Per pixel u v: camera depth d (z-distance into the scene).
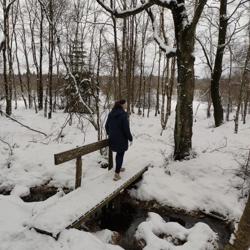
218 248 4.93
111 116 6.14
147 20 21.91
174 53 7.84
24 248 3.73
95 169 8.01
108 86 11.98
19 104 29.80
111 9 7.73
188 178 7.28
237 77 26.64
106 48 18.97
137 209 6.59
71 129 13.74
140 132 13.83
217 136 12.24
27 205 5.31
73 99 9.22
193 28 7.29
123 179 6.32
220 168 7.44
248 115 28.70
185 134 7.91
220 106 15.88
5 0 16.53
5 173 7.69
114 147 6.09
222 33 14.33
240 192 6.56
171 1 7.43
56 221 4.25
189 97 7.75
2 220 4.45
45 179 7.59
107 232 5.05
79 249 3.71
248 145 10.31
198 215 6.16
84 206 4.82
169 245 4.58
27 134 12.27
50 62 17.97
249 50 14.13
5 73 16.72
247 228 2.66
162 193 6.78
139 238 5.00
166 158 8.29
